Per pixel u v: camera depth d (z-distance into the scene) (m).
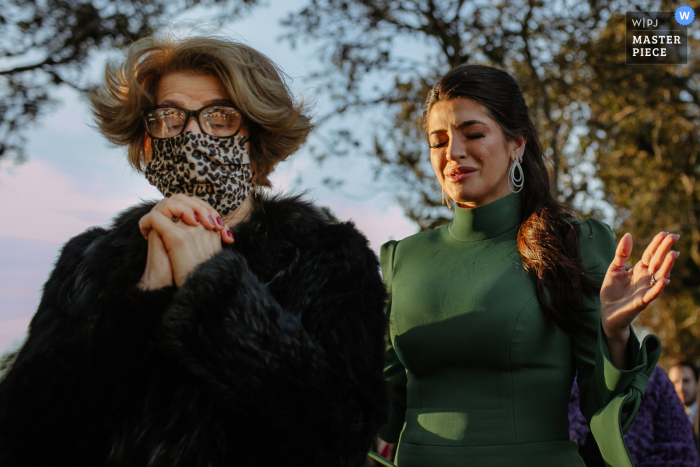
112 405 1.40
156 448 1.40
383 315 1.62
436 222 9.95
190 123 1.70
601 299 1.73
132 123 1.84
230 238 1.57
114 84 1.92
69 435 1.40
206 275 1.41
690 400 5.31
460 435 1.94
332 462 1.40
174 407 1.43
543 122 9.29
